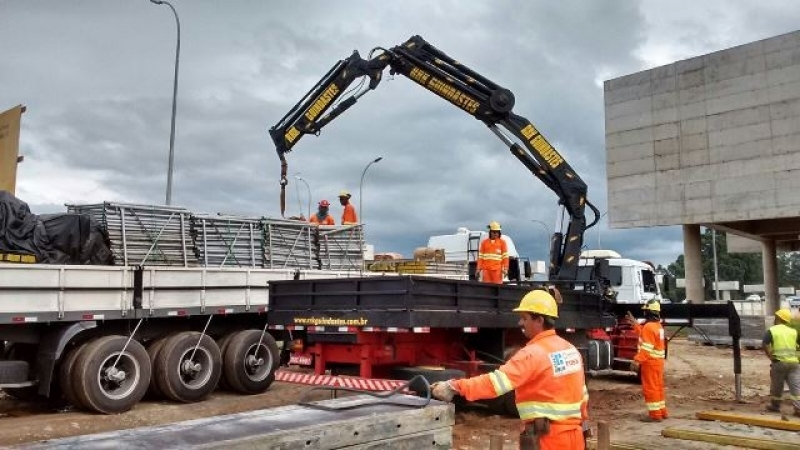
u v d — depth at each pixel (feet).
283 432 11.16
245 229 41.19
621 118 103.76
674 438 30.42
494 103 45.32
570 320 39.22
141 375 32.78
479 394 13.97
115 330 33.76
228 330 38.83
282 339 37.70
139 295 32.99
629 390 47.03
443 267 59.16
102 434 11.37
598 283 47.73
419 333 30.04
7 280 28.48
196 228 39.01
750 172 91.50
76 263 32.45
